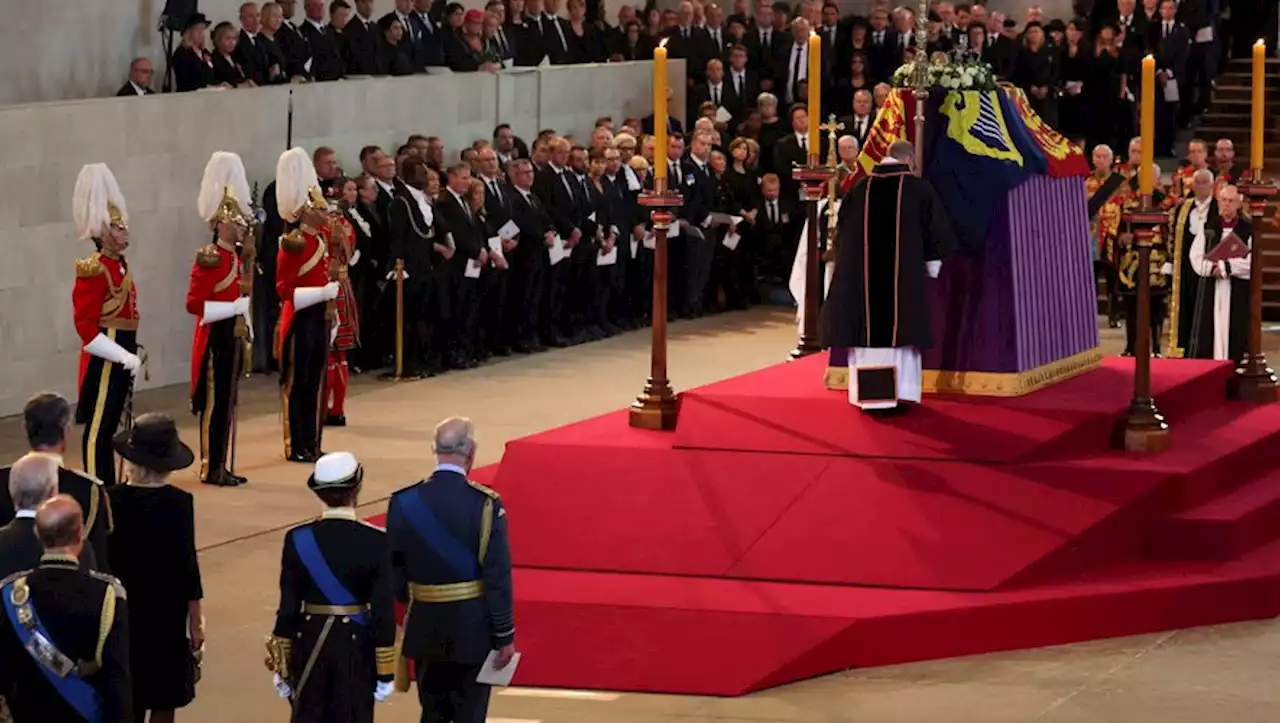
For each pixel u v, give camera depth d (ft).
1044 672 52.49
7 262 83.87
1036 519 57.21
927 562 55.72
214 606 58.75
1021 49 127.24
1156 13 129.29
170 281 91.71
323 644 41.57
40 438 41.88
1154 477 58.90
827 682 51.70
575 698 50.47
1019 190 63.26
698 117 124.57
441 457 43.34
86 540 39.01
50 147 85.05
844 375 64.13
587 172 106.01
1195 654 54.19
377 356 95.91
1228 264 84.17
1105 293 114.42
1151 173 61.98
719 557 56.65
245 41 98.84
